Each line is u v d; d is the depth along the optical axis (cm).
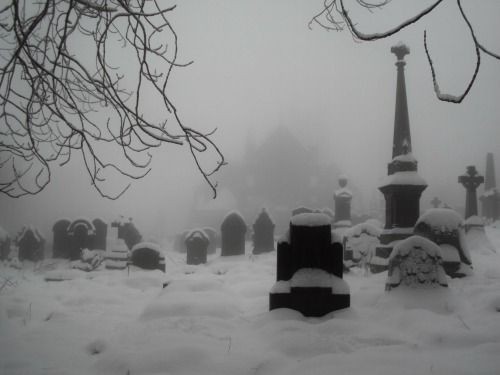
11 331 614
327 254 688
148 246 1463
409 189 1341
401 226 1350
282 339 488
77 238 1998
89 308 817
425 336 523
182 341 494
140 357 437
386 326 593
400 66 1526
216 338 521
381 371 387
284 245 692
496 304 665
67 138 400
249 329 577
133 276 1269
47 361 483
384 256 1340
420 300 711
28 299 828
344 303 654
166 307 656
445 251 1143
